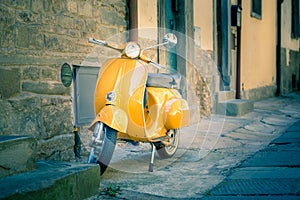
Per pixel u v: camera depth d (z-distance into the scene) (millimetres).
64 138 4652
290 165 4551
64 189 3137
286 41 15133
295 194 3494
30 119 4199
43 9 4398
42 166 3459
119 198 3480
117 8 5828
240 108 8656
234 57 10352
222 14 9570
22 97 4121
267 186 3742
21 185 2848
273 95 13586
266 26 12898
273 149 5527
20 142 3174
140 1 6211
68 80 4742
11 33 4000
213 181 3992
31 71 4238
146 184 3918
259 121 8117
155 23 6773
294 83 16375
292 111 9906
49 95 4477
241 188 3705
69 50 4793
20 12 4113
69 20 4797
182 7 7668
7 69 3953
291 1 15898
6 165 3049
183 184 3910
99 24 5387
